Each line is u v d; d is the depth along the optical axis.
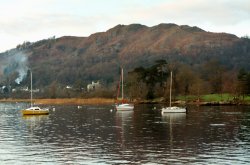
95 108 179.75
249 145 62.25
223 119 109.19
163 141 67.25
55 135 76.88
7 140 70.06
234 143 64.38
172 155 54.28
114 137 73.00
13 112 161.88
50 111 159.00
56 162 50.59
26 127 93.44
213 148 59.62
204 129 84.62
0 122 108.81
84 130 85.38
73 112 151.38
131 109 157.38
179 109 136.00
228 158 52.16
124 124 98.56
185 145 62.62
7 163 50.09
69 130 85.75
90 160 51.53
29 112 138.12
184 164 48.75
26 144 65.06
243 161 50.31
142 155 54.47
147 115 130.12
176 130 83.44
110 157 53.28
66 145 63.59
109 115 132.50
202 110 151.50
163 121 105.75
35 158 53.09
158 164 48.81
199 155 54.22
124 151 57.59
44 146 62.78
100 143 65.50
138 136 74.12
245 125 92.31
